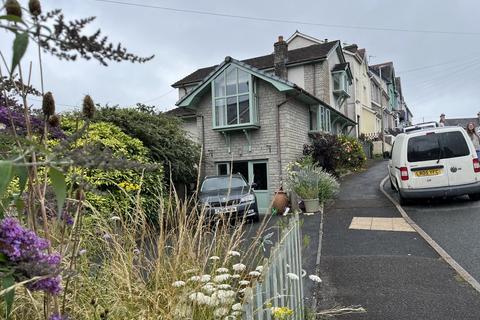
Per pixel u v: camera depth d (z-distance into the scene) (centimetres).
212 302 219
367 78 3319
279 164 1377
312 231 800
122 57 100
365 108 3164
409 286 469
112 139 811
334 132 2095
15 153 128
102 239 286
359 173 1877
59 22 92
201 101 1535
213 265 285
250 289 220
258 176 1427
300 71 2264
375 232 757
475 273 500
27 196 158
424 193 957
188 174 1161
